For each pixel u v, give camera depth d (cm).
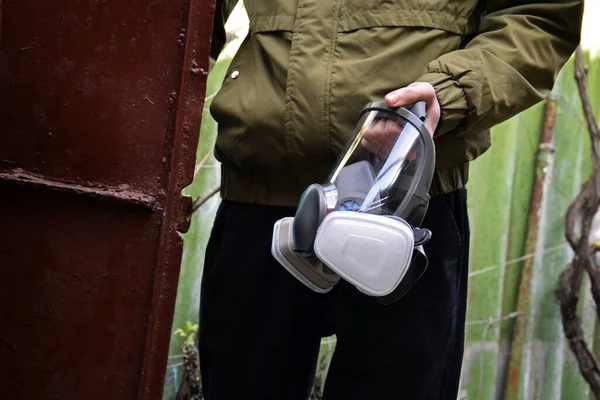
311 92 130
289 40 137
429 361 138
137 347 110
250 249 147
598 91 308
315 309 147
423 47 131
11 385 110
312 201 114
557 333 307
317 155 133
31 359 110
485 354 302
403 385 138
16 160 109
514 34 131
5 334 110
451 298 141
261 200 146
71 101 109
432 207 140
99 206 109
